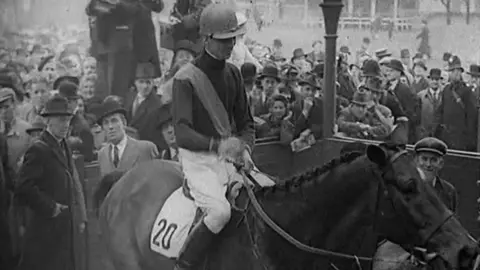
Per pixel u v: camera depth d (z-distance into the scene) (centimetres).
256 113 742
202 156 443
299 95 759
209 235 423
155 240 471
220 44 429
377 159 359
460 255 335
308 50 920
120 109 654
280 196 412
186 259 429
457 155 631
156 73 727
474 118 827
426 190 351
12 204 616
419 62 909
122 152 646
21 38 740
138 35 732
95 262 625
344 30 973
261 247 408
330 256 388
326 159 739
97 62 729
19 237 616
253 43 901
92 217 625
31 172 593
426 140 534
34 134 638
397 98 815
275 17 923
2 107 636
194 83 433
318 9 930
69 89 649
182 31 755
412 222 347
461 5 982
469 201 622
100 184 618
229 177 448
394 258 464
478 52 952
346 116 768
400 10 1002
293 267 400
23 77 700
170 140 684
